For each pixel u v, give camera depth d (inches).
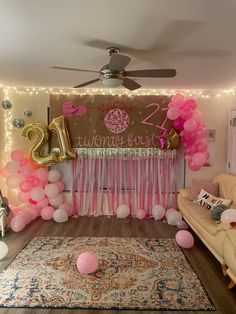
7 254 121.3
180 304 86.6
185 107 158.2
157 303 87.0
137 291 93.4
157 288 95.4
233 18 76.3
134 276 103.4
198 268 110.6
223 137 182.9
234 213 113.5
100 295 91.0
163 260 117.2
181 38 90.5
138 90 179.5
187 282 99.5
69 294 91.4
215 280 101.3
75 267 110.0
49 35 89.4
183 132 166.2
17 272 105.4
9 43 96.8
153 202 183.8
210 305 86.1
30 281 99.0
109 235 147.5
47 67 128.3
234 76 140.3
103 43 95.7
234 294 92.4
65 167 184.4
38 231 152.3
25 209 167.9
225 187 157.5
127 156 181.3
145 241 138.9
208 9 71.6
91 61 117.5
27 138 174.1
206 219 127.4
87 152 180.4
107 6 70.5
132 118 178.5
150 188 183.6
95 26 82.2
